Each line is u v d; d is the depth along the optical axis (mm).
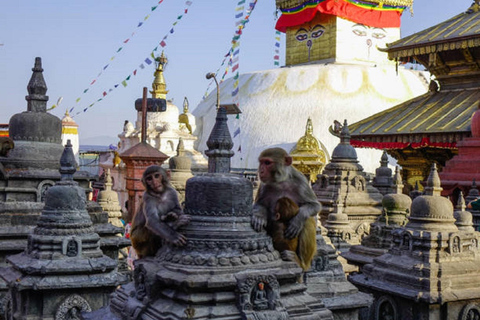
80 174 16203
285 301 6766
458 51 42438
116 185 44312
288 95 68438
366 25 75938
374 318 11641
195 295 6391
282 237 7195
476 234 11773
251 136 66062
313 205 7297
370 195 24312
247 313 6324
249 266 6629
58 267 11219
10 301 12945
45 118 15344
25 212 14297
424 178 43750
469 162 25938
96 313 7812
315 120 65125
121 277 11898
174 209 7273
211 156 7152
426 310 10633
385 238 15211
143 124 31922
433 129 39281
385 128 42375
